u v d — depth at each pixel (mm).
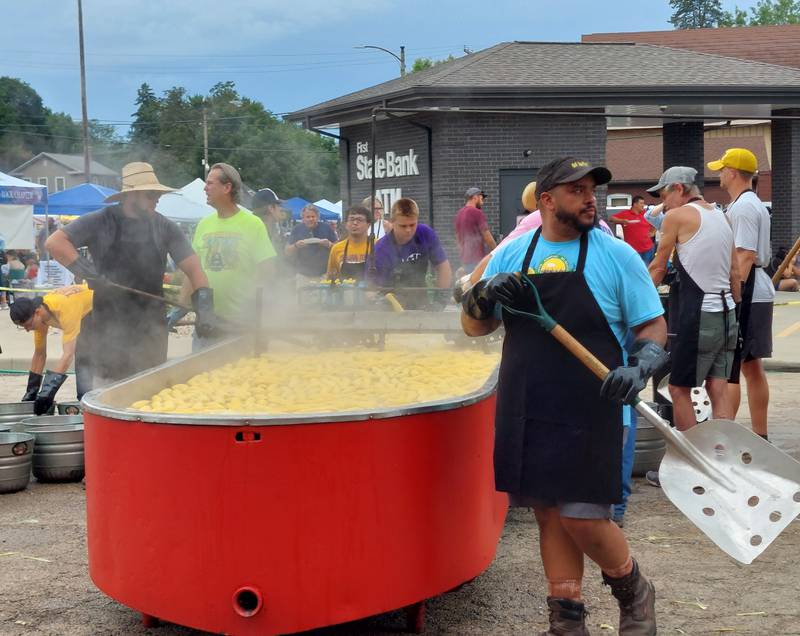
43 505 5855
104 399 3740
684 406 5961
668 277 6297
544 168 3330
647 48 19797
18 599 4250
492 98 16359
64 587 4406
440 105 16391
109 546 3578
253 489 3293
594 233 3375
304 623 3338
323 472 3314
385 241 7648
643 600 3402
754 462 3404
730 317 5875
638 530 5160
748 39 28953
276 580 3318
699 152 20109
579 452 3240
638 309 3322
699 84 16609
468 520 3734
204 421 3289
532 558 4750
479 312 3461
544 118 17531
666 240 5902
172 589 3398
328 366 5188
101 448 3574
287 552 3314
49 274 21891
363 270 8445
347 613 3367
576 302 3303
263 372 4988
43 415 7207
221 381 4684
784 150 20438
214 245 6309
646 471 6320
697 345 5840
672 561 4648
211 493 3312
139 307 6062
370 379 4730
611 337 3332
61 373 7332
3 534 5242
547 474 3262
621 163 35719
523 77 16875
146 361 6129
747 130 34562
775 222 20734
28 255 21719
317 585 3336
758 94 16750
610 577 3385
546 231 3395
